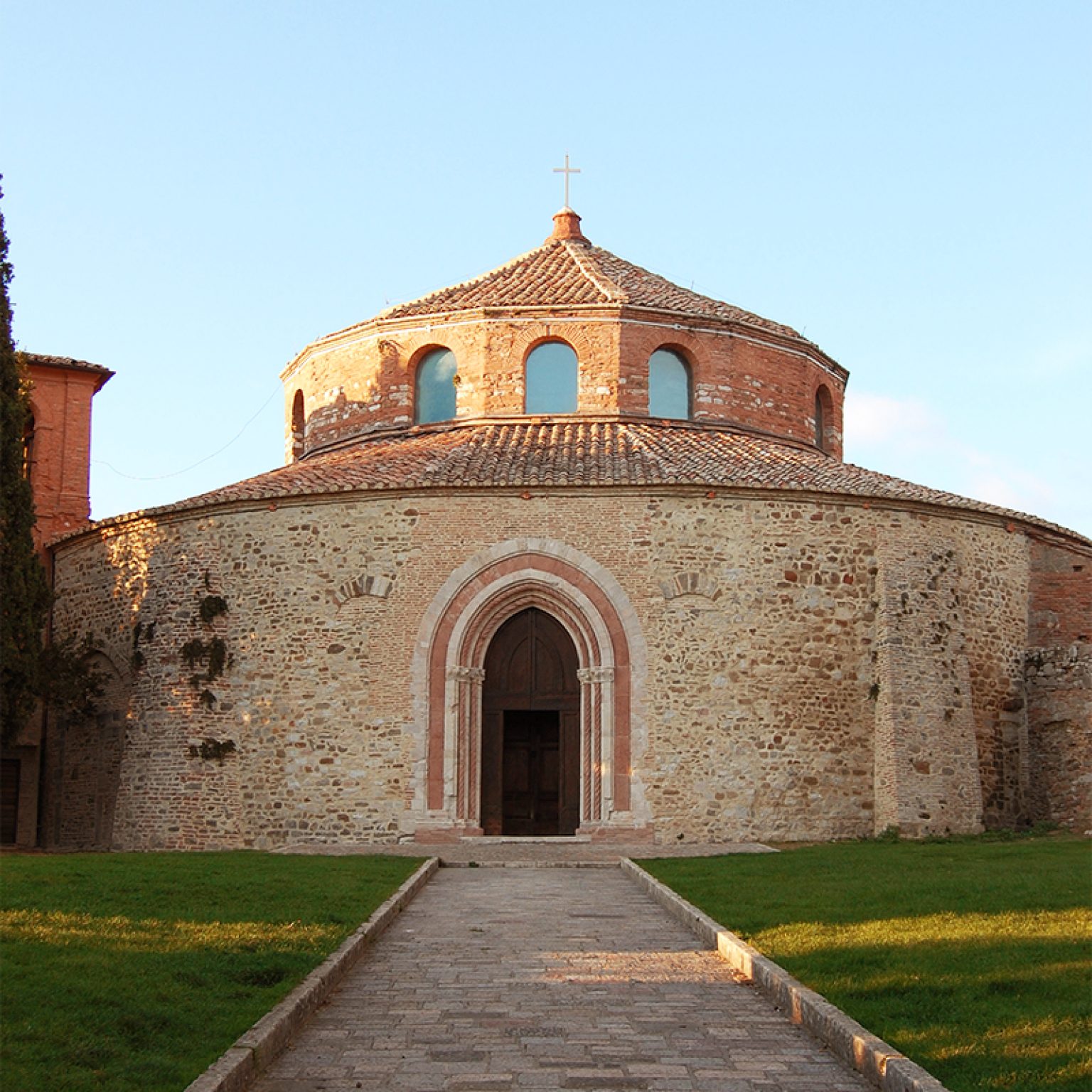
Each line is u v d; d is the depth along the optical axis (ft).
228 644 99.14
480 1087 30.22
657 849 87.66
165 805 97.81
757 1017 36.81
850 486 98.68
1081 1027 31.30
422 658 94.99
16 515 102.47
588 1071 31.55
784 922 49.24
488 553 95.91
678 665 94.07
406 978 42.32
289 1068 31.76
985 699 100.89
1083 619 106.83
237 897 55.77
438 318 114.83
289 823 95.04
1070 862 69.82
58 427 130.11
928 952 41.29
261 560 99.30
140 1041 31.32
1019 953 40.45
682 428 112.47
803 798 93.76
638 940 49.83
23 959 39.19
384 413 115.75
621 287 118.93
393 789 93.66
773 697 94.53
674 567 95.25
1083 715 99.25
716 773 92.99
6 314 99.55
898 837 92.63
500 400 112.57
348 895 58.29
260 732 96.99
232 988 36.86
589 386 112.27
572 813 96.17
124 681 104.83
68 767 111.34
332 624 96.78
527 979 42.16
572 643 97.55
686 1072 31.40
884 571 97.71
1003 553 104.99
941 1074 27.99
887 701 95.14
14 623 101.86
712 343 115.24
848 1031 31.91
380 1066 31.96
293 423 127.65
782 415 118.32
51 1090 27.07
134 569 105.40
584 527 95.86
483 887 68.74
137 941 43.50
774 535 96.73
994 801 99.60
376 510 97.50
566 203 138.51
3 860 73.77
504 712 97.86
